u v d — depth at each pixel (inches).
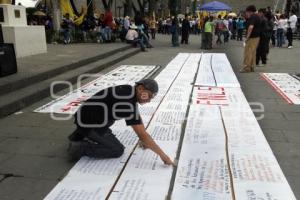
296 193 151.1
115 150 177.6
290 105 283.4
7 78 297.9
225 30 885.2
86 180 158.6
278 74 415.2
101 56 480.4
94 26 770.2
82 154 177.6
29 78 307.3
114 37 756.6
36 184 156.9
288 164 178.2
